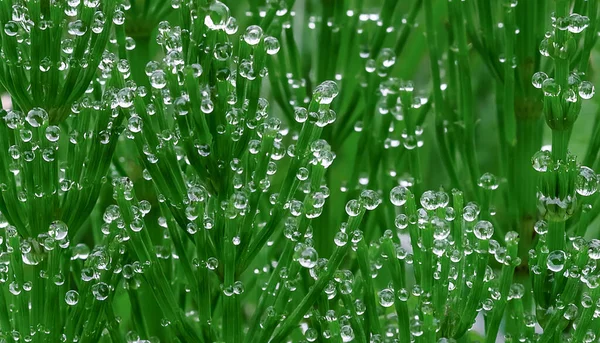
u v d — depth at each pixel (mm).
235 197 207
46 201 211
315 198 210
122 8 226
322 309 219
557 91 209
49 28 211
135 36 234
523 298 233
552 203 210
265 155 209
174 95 208
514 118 234
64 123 228
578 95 210
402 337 210
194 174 224
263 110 212
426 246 208
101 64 220
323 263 215
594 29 222
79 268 226
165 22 215
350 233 210
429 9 238
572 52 209
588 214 215
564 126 209
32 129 211
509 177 235
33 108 213
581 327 208
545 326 214
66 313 218
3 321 212
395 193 213
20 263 210
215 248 211
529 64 234
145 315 233
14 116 209
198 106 207
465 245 215
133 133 210
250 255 213
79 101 218
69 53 215
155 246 229
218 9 208
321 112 208
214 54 210
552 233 211
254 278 239
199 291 213
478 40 237
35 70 212
